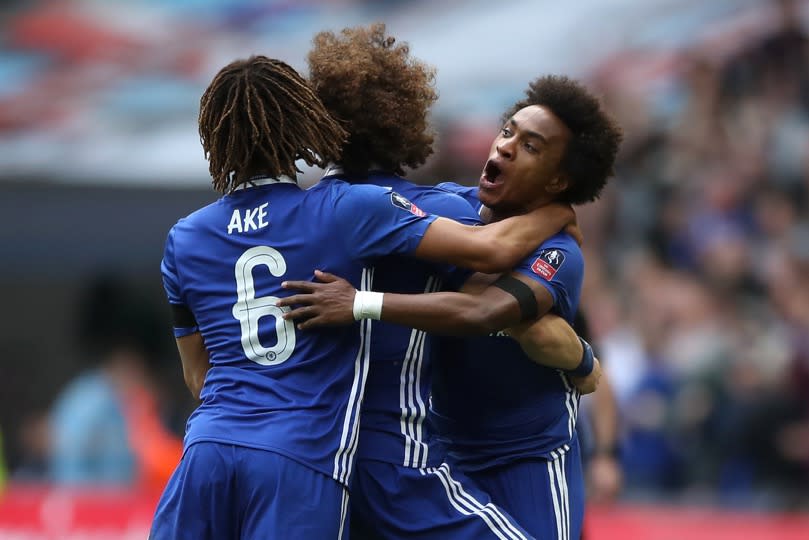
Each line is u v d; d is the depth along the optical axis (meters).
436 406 16.62
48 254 34.69
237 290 14.66
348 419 14.47
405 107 15.39
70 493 24.55
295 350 14.45
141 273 36.69
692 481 31.42
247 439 14.17
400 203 14.62
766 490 30.97
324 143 14.75
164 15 41.06
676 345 33.50
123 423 28.56
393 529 15.00
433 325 14.46
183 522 14.23
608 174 15.91
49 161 36.72
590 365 16.30
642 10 40.88
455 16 41.28
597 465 21.48
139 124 38.31
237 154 14.75
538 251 15.32
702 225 36.72
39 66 40.25
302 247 14.55
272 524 13.95
